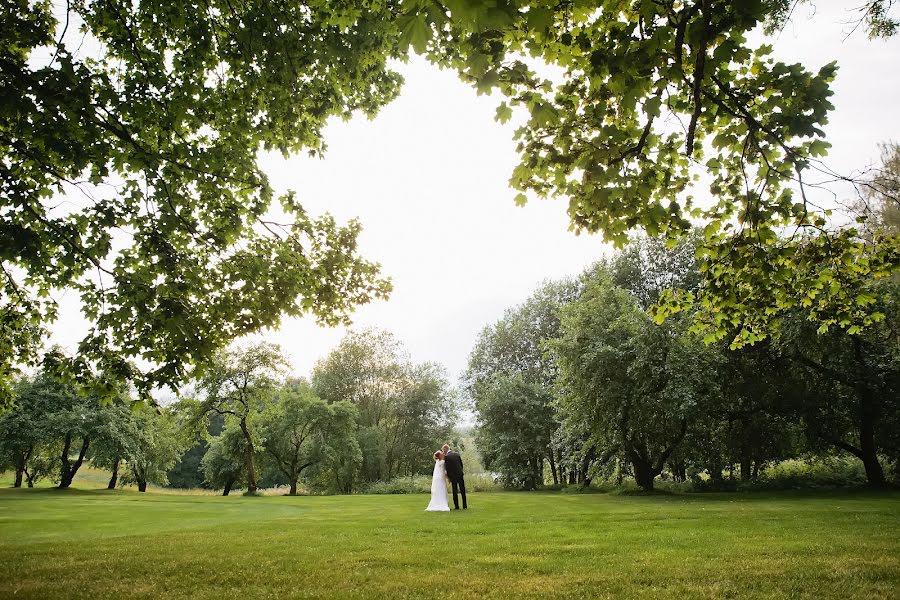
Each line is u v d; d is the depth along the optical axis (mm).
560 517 14500
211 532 12344
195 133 11492
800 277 7906
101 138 7988
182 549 9625
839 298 8234
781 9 6789
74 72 7621
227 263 10570
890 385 24328
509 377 47531
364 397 63500
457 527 12406
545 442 44062
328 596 6098
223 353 47281
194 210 10891
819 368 25438
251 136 11195
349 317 12844
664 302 8641
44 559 8742
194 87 10156
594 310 29422
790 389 26062
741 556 8008
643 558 8062
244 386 48875
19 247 7609
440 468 18203
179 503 25516
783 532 10539
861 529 10781
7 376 12547
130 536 11812
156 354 8750
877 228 7574
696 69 4699
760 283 7742
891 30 6840
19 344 12070
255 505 23625
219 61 10781
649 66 4750
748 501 20484
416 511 18094
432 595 6070
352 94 11875
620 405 26625
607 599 5715
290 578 7098
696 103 4828
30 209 8367
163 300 8359
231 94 10680
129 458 48594
